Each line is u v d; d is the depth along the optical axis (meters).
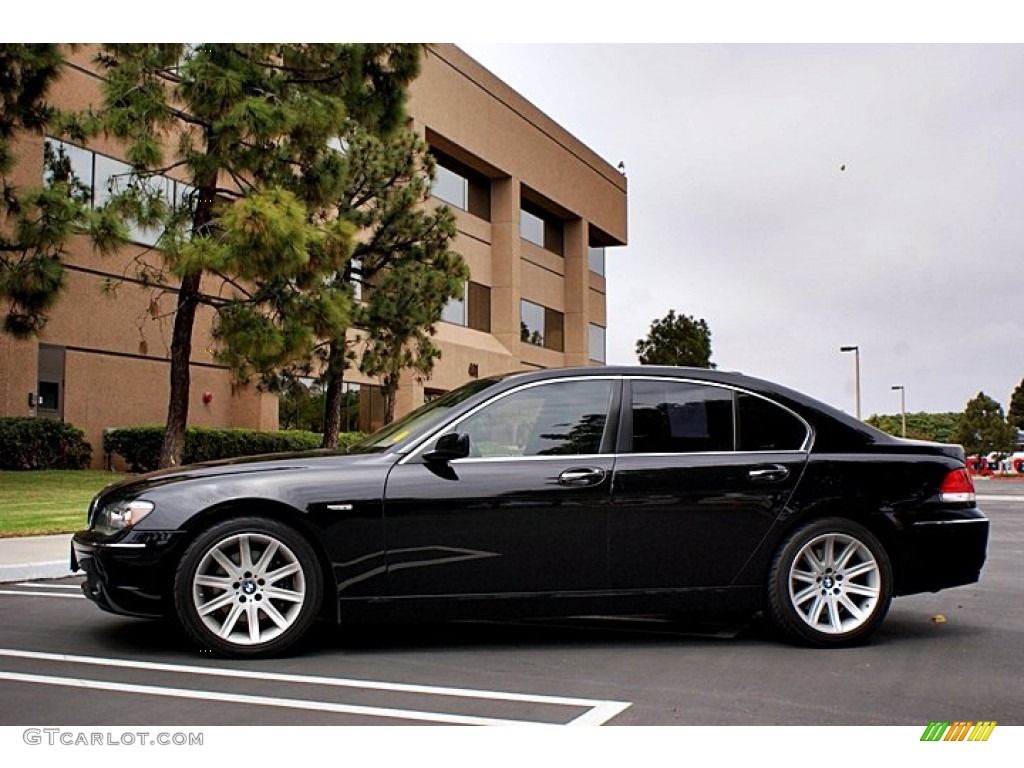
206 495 5.67
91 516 6.07
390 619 5.80
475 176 39.06
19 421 19.81
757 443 6.27
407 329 21.38
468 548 5.84
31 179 20.64
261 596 5.73
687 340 56.66
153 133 15.02
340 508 5.73
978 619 7.27
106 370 22.77
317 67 16.95
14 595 8.21
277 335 14.70
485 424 6.08
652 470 6.06
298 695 4.96
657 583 6.04
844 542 6.24
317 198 15.91
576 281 46.16
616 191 50.50
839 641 6.19
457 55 35.62
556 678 5.37
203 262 13.72
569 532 5.94
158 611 5.65
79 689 5.04
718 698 4.97
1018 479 50.25
